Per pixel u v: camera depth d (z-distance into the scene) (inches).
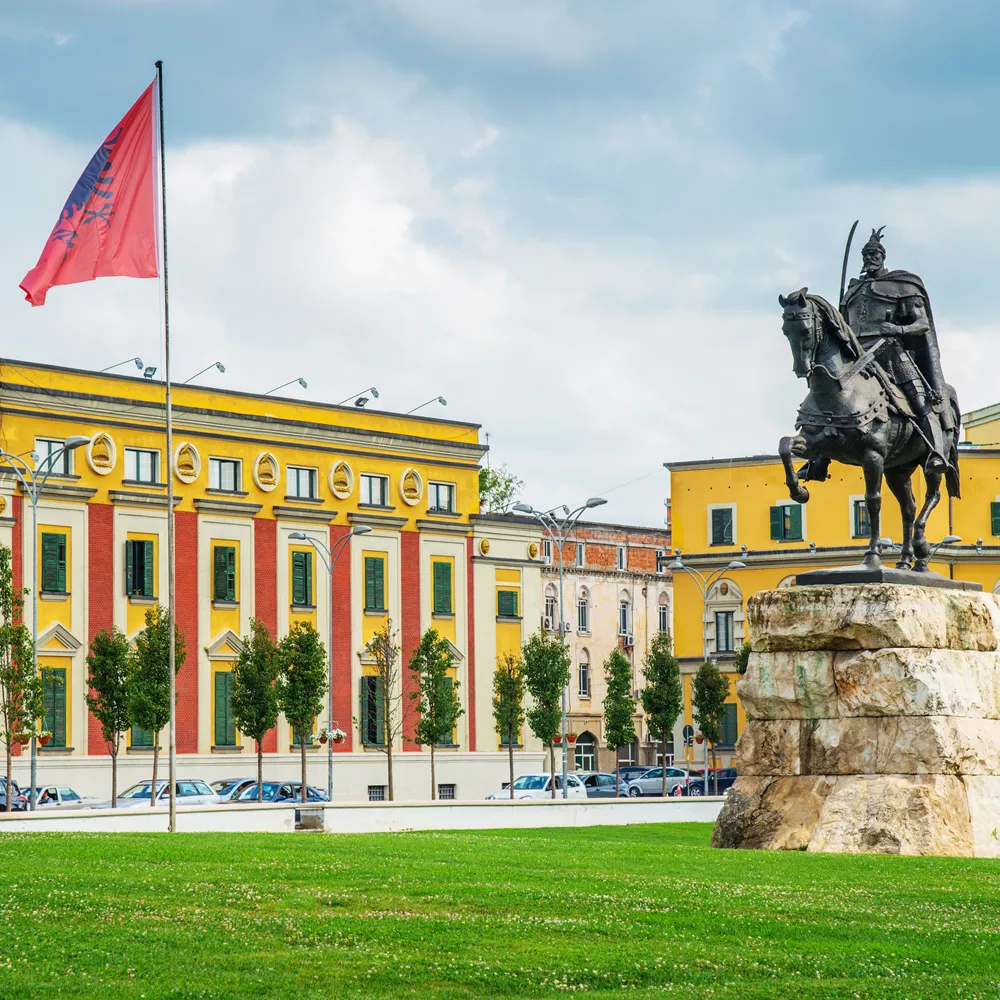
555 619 4274.1
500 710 3198.8
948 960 770.2
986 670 1189.1
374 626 3270.2
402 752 3272.6
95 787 2810.0
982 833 1136.2
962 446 3841.0
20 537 2773.1
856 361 1203.9
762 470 3895.2
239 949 783.7
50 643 2790.4
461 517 3435.0
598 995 716.7
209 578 3029.0
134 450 2947.8
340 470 3253.0
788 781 1184.8
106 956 769.6
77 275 1533.0
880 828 1122.0
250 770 3038.9
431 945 790.5
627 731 3344.0
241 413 3102.9
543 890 911.0
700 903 880.3
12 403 2783.0
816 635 1173.1
